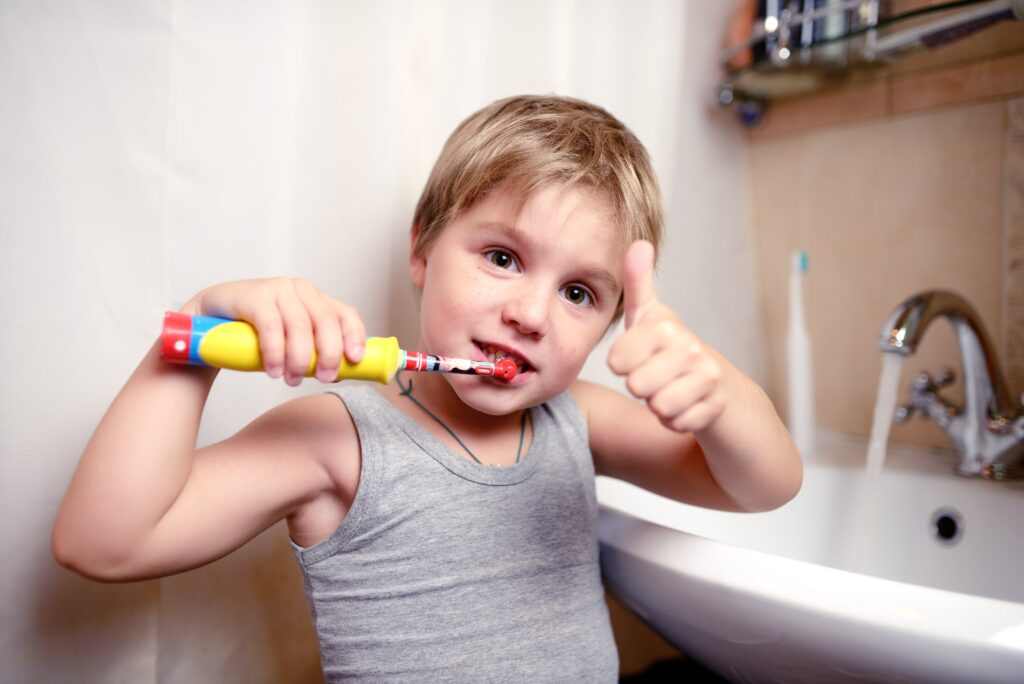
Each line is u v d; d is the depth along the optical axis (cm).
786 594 50
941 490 88
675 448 68
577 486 66
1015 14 81
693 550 57
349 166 78
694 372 44
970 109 96
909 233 103
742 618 54
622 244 61
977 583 83
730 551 56
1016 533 81
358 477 58
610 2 98
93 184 65
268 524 56
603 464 74
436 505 59
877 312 107
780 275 119
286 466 55
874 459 86
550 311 57
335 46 77
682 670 96
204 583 71
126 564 46
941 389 99
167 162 68
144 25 66
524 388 58
